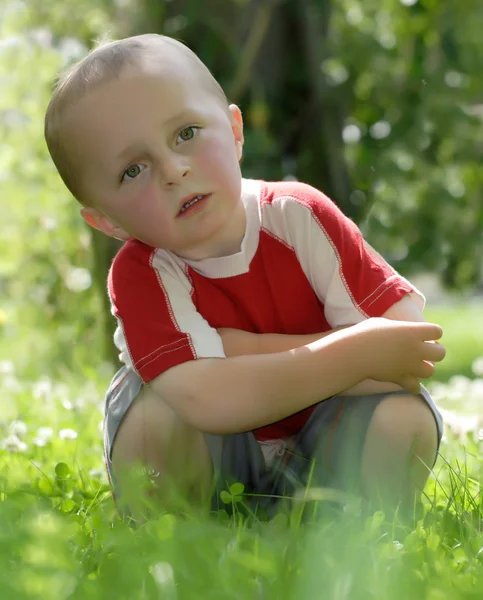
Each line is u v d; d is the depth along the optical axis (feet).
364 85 34.19
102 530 8.25
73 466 11.89
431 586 6.54
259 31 31.22
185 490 9.86
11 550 7.18
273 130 33.68
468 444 13.53
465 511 9.11
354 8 33.91
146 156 9.18
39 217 28.78
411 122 34.04
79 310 28.43
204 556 6.95
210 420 9.45
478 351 40.93
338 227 9.95
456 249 36.86
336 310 9.91
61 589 6.15
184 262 10.04
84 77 9.35
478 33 33.24
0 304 30.78
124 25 27.35
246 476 10.32
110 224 10.02
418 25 31.73
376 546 7.80
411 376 9.44
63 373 25.82
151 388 9.80
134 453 9.75
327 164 33.94
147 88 9.13
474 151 35.86
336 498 9.40
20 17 27.07
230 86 31.24
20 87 27.20
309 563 6.79
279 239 9.99
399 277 10.01
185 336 9.59
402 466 9.59
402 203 36.35
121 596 6.27
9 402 17.97
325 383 9.30
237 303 10.12
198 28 31.22
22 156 28.58
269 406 9.36
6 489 10.01
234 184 9.38
